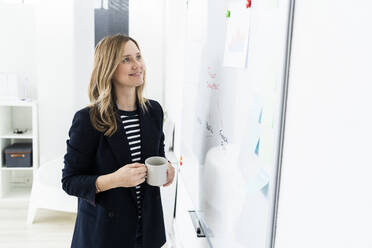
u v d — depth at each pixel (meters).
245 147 0.87
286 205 0.66
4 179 3.34
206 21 1.31
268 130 0.73
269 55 0.73
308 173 0.58
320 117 0.55
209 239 1.27
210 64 1.24
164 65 3.51
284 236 0.67
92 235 1.32
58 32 3.24
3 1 3.42
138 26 3.41
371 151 0.44
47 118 3.33
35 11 3.35
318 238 0.55
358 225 0.46
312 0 0.57
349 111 0.48
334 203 0.51
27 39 3.41
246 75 0.87
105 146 1.30
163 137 1.60
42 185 2.73
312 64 0.57
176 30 2.64
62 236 2.74
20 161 3.27
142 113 1.41
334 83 0.51
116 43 1.28
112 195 1.31
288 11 0.64
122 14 3.38
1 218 2.98
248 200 0.85
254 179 0.81
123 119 1.35
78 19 3.25
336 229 0.50
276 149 0.68
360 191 0.45
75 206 2.68
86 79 3.36
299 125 0.61
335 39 0.51
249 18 0.85
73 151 1.27
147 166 1.26
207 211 1.30
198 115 1.46
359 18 0.46
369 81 0.44
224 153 1.06
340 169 0.50
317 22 0.56
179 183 2.34
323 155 0.54
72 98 3.34
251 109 0.83
